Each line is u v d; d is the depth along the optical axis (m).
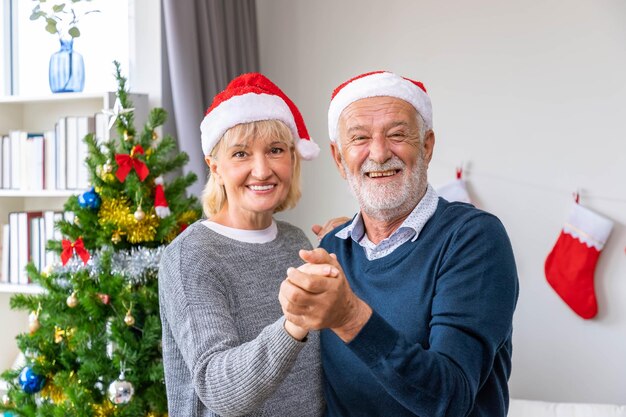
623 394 3.39
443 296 1.44
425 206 1.62
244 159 1.63
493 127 3.54
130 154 2.61
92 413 2.49
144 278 2.59
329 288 1.17
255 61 3.81
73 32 3.00
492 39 3.54
